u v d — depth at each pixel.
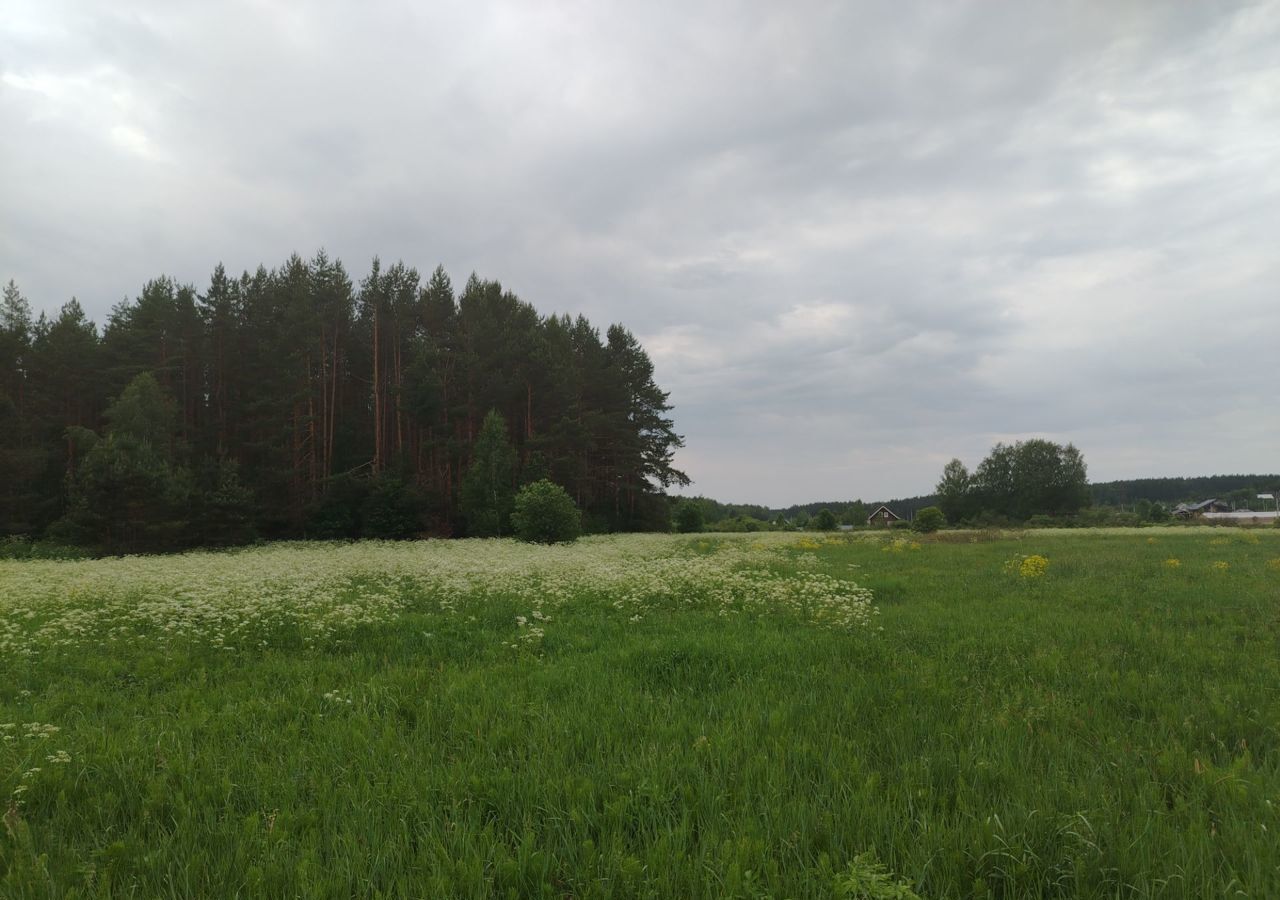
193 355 44.88
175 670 7.43
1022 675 6.62
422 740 4.90
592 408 57.47
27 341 42.88
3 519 37.69
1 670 7.54
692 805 3.78
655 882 3.00
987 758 4.33
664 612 11.27
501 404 50.19
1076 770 4.19
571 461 49.22
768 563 20.31
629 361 65.31
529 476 44.81
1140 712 5.47
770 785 3.88
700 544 33.81
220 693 6.54
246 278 48.19
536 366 50.16
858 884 2.78
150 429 37.62
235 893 2.99
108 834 3.58
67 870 3.17
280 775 4.30
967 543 34.03
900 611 11.02
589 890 2.96
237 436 44.06
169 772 4.36
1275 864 3.04
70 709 6.04
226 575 16.25
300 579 15.75
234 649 8.60
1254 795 3.78
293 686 6.79
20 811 3.88
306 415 43.97
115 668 7.61
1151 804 3.69
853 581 15.66
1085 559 20.70
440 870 3.09
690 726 5.11
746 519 67.25
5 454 37.03
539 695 6.01
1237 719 5.00
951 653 7.59
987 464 110.75
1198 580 14.50
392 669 7.32
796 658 7.38
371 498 41.88
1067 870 3.07
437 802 3.87
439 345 50.84
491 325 49.56
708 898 2.87
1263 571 16.23
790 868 3.08
